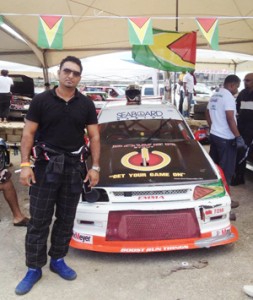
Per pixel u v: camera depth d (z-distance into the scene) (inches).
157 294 121.1
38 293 123.0
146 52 239.9
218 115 189.9
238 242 157.5
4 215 197.3
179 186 139.6
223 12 256.2
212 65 641.0
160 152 167.8
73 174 119.4
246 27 289.1
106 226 136.6
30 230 123.6
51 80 669.3
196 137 200.8
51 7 228.7
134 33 162.4
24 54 338.3
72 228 129.7
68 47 332.5
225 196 142.3
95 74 657.6
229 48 358.9
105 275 133.4
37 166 119.3
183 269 136.3
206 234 138.4
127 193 138.8
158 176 145.6
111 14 252.2
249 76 221.5
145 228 136.9
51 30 156.3
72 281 129.7
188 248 135.9
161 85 678.5
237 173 242.4
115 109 215.2
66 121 116.5
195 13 259.0
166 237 137.1
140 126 200.7
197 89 802.2
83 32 289.4
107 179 144.2
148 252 146.2
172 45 239.8
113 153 169.6
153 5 241.9
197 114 410.6
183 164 155.9
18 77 554.6
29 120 117.1
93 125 125.2
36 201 120.0
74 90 118.9
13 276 134.6
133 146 178.1
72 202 123.6
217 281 127.9
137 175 146.5
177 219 137.4
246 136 227.1
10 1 212.1
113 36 303.0
